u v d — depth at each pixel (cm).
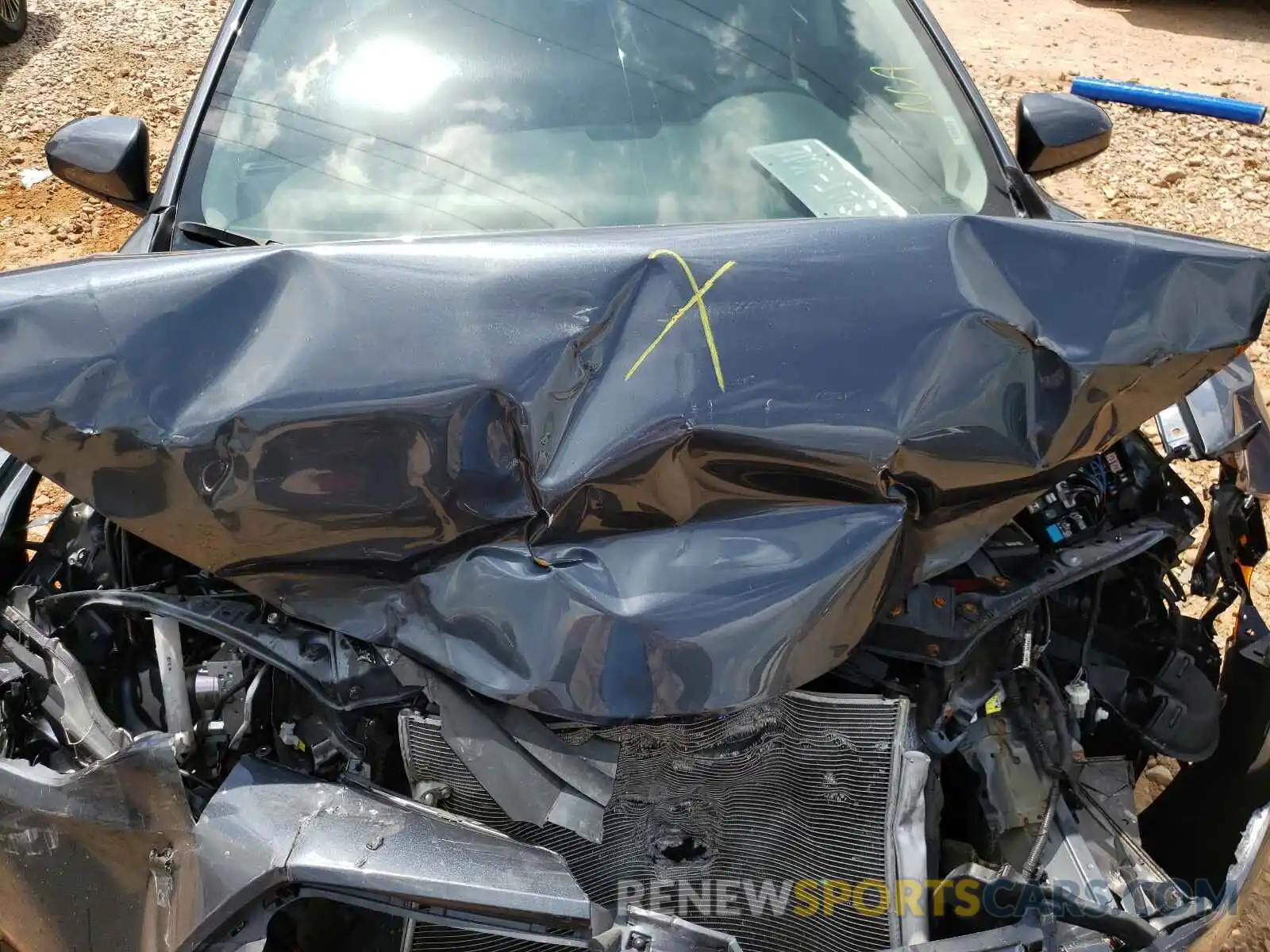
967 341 187
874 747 192
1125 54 879
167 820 178
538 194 258
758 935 199
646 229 208
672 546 180
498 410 179
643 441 176
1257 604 370
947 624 200
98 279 186
